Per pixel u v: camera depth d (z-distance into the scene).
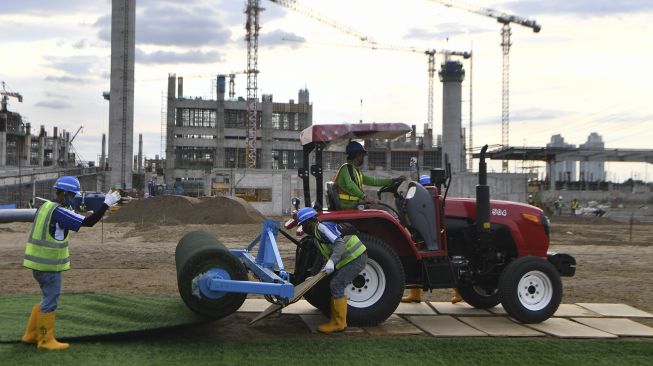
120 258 16.81
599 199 85.62
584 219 49.47
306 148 9.00
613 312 9.23
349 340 7.11
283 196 51.06
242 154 116.56
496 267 8.86
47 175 75.12
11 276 12.80
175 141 111.81
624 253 20.23
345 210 8.12
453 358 6.43
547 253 8.88
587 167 136.12
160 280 12.37
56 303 6.37
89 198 45.28
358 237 7.89
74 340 6.53
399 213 8.59
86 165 112.62
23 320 7.41
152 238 24.41
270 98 113.06
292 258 16.58
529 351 6.76
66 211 6.32
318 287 8.01
